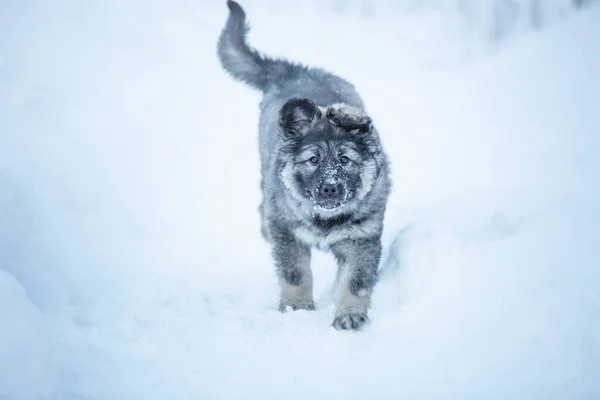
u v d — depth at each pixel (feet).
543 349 7.75
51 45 17.11
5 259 9.21
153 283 9.46
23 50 16.57
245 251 10.44
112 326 8.33
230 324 8.47
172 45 17.97
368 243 8.94
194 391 7.54
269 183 9.29
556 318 7.92
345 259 9.02
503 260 8.46
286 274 9.14
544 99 14.07
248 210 11.43
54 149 12.45
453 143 12.88
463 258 8.51
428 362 7.82
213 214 11.30
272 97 10.48
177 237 10.68
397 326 8.30
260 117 10.65
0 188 10.67
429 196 11.25
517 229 8.91
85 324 8.34
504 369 7.66
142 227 10.80
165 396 7.45
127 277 9.61
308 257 9.24
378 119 13.84
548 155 11.89
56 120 13.43
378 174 8.99
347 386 7.63
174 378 7.67
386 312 8.61
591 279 8.18
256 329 8.44
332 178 8.73
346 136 8.95
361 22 20.01
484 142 12.78
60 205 10.91
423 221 9.55
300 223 9.05
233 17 11.30
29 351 7.37
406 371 7.75
